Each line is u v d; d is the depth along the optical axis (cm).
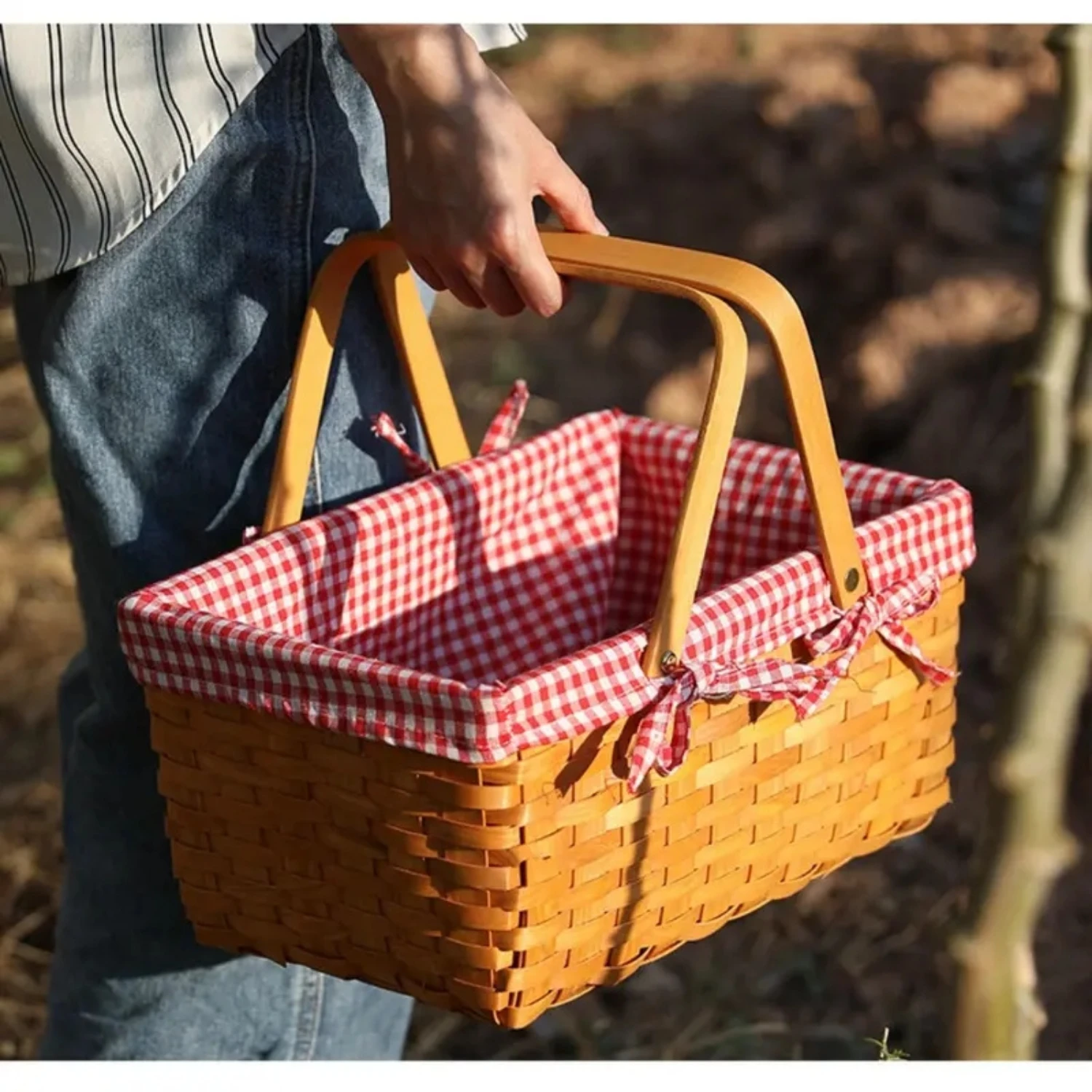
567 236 130
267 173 135
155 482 144
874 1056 206
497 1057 209
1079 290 104
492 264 125
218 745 126
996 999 116
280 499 138
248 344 140
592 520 161
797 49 393
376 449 151
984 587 265
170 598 126
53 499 319
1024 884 113
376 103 126
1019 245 309
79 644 284
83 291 139
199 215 136
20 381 352
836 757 135
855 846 142
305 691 117
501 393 347
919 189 324
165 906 156
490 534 153
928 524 136
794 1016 212
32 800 250
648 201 368
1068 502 105
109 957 159
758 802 130
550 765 115
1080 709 238
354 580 141
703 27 444
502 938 118
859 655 134
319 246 139
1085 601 106
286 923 129
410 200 126
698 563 117
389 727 114
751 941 224
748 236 333
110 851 157
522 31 148
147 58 129
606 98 413
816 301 320
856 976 217
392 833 119
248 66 130
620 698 115
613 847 121
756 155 357
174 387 141
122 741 154
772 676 122
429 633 150
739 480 154
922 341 296
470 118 122
